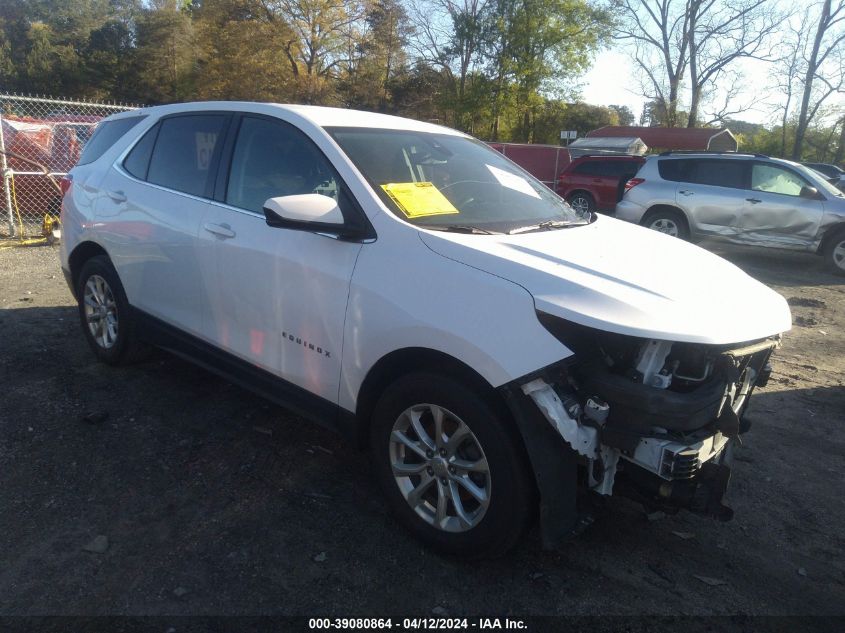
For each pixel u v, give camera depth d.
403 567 2.75
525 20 35.66
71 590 2.52
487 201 3.45
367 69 41.91
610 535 3.07
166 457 3.53
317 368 3.11
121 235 4.21
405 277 2.73
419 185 3.22
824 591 2.77
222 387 4.46
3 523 2.90
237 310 3.47
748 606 2.65
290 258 3.14
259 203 3.45
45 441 3.61
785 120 37.94
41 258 8.45
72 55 57.00
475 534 2.63
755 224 10.56
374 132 3.51
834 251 10.11
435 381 2.64
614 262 2.80
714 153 11.21
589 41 36.69
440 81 42.41
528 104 38.00
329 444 3.76
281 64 39.06
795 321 7.38
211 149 3.80
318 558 2.77
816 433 4.29
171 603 2.47
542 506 2.41
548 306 2.40
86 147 5.03
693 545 3.04
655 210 11.45
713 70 37.16
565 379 2.47
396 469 2.88
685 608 2.61
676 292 2.59
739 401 2.88
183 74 52.50
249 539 2.87
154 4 53.62
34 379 4.41
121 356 4.55
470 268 2.62
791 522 3.27
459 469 2.66
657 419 2.34
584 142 33.44
